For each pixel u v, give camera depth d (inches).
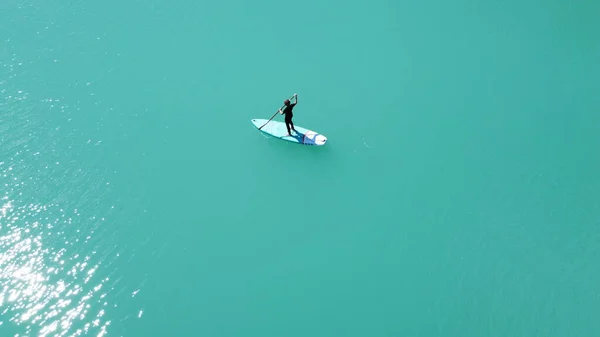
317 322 629.3
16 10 1016.9
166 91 882.1
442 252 692.7
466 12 1031.6
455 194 752.3
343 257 690.8
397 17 1024.9
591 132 823.1
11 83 879.1
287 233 714.8
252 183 767.1
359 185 767.1
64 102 856.9
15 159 773.3
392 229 718.5
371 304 646.5
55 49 943.7
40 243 683.4
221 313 634.8
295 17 1026.1
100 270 663.8
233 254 689.6
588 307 634.2
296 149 808.3
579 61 928.9
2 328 606.2
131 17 1015.6
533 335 617.0
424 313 638.5
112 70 912.3
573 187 751.7
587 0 1043.3
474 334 620.1
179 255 685.3
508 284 658.2
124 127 828.0
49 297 636.1
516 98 876.0
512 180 765.3
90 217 714.2
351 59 942.4
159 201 738.8
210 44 965.2
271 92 883.4
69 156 783.7
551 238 699.4
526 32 985.5
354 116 851.4
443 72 919.7
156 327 618.5
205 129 829.2
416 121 846.5
